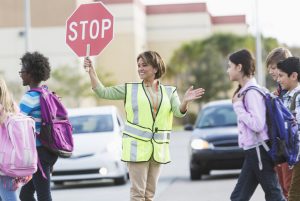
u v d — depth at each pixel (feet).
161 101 36.01
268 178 35.68
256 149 35.63
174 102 36.29
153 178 36.63
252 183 36.27
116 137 77.00
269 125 35.50
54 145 37.83
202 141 76.33
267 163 35.68
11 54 260.62
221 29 363.56
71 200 63.82
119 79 305.73
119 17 305.73
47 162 38.01
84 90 246.06
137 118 35.88
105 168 74.79
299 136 36.42
